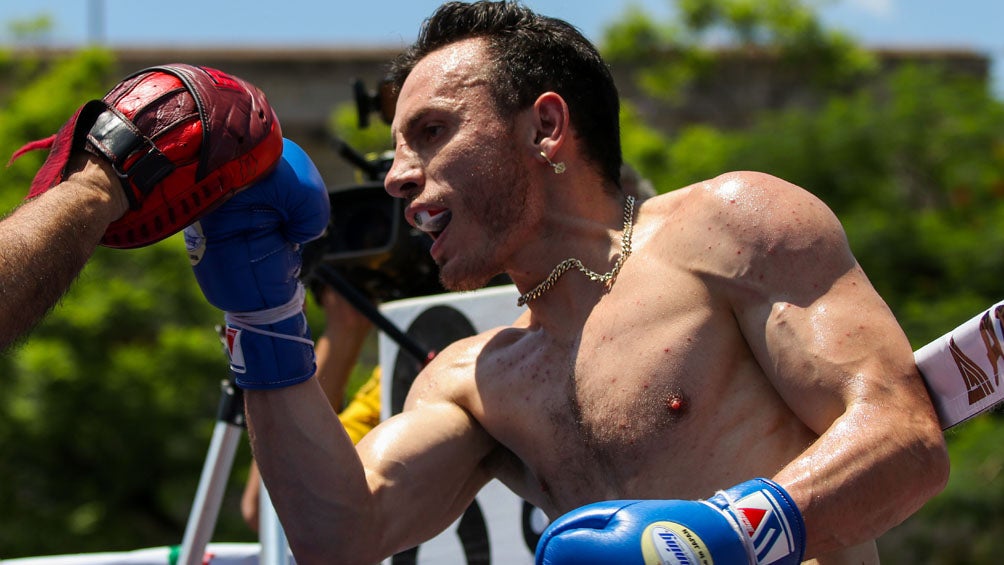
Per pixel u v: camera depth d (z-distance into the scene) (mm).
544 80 1871
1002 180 8039
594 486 1802
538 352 1901
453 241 1855
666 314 1746
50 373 6266
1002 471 6344
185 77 1691
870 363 1617
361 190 2723
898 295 7238
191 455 6418
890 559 6391
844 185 7844
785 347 1655
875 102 9617
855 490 1530
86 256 1547
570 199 1874
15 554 6137
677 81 10359
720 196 1761
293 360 1860
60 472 6371
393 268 2781
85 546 6234
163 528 6523
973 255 7273
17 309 1447
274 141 1757
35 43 10039
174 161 1641
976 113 8242
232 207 1778
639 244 1836
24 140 7203
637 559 1422
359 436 2967
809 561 1733
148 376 6430
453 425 1973
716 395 1721
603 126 1920
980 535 6324
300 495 1856
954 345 1634
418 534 1961
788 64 10383
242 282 1805
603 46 10539
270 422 1863
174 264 6816
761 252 1691
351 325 3020
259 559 2721
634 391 1739
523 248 1888
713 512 1486
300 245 1907
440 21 1950
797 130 8148
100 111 1639
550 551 1464
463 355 2033
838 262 1688
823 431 1648
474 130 1841
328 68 10633
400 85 2012
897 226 7438
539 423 1857
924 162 8117
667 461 1724
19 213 1527
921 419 1603
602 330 1798
